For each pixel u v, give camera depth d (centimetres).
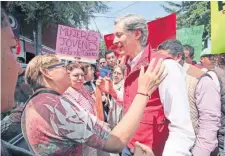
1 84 156
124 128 121
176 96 135
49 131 127
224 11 193
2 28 160
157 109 149
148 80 126
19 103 158
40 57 147
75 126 125
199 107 169
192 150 170
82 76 181
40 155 129
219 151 195
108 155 157
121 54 174
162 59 137
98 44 190
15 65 164
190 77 170
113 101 185
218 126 170
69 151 130
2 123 154
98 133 124
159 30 181
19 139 149
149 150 155
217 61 202
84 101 178
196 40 206
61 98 132
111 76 187
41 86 142
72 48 183
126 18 166
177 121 135
